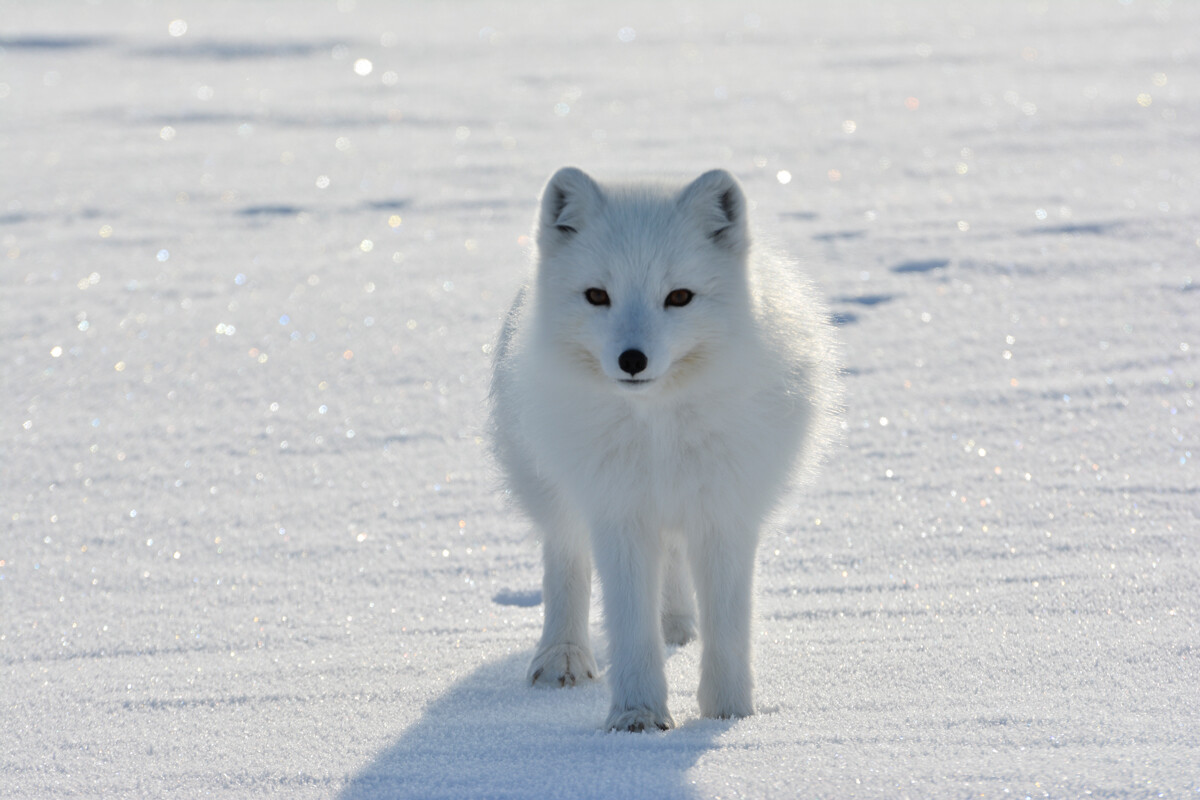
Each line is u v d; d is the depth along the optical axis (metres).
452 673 9.10
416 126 35.44
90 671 9.13
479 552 11.56
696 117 35.00
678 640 10.34
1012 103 34.44
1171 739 6.86
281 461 14.12
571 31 56.28
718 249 8.02
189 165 30.88
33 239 24.27
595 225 8.04
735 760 6.98
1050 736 7.02
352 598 10.62
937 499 12.07
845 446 13.71
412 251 23.08
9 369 17.28
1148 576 9.83
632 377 7.49
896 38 49.91
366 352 17.78
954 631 9.09
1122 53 42.22
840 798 6.35
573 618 9.35
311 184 28.72
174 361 17.61
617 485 8.16
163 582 10.97
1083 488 12.02
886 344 17.05
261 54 50.38
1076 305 18.03
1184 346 16.08
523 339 8.68
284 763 7.39
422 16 64.56
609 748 7.35
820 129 32.47
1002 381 15.42
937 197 24.88
